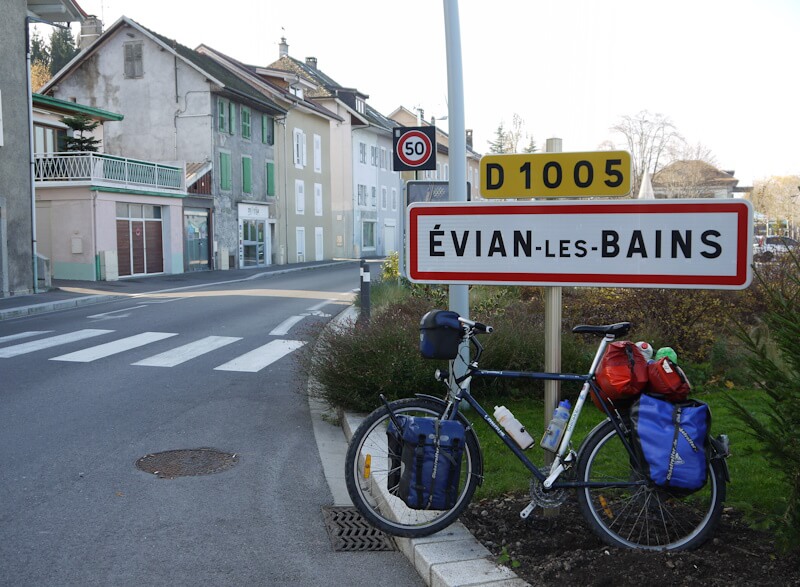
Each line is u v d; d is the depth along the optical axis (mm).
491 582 3514
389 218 66875
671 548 3816
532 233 4195
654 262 4027
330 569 4066
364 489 4289
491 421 4184
